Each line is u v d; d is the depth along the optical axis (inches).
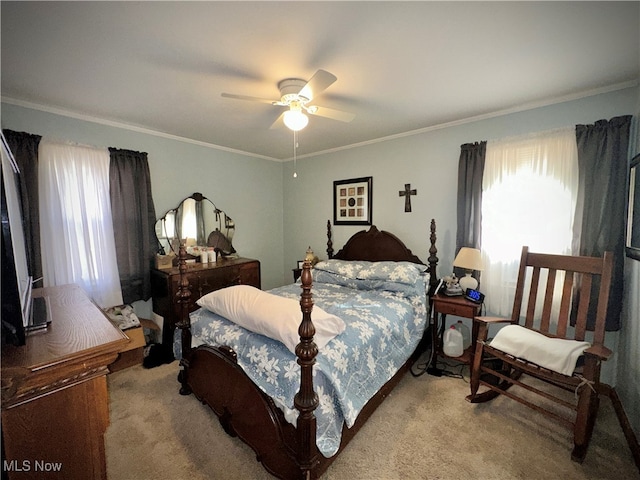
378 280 109.7
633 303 74.0
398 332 82.3
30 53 62.5
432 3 48.0
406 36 57.3
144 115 102.2
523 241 95.7
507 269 99.3
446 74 73.2
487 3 48.0
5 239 32.5
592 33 56.5
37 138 91.4
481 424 72.9
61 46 60.0
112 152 108.7
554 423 73.2
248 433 61.9
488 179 101.4
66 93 84.0
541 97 87.9
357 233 138.5
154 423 73.7
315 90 66.6
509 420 74.4
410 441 67.3
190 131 122.0
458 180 108.6
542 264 85.4
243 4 47.9
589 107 84.8
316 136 129.2
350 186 144.9
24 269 50.8
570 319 87.7
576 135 84.2
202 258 133.6
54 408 31.5
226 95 69.4
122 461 62.0
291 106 75.7
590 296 83.6
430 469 59.7
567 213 87.7
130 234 114.1
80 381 33.1
